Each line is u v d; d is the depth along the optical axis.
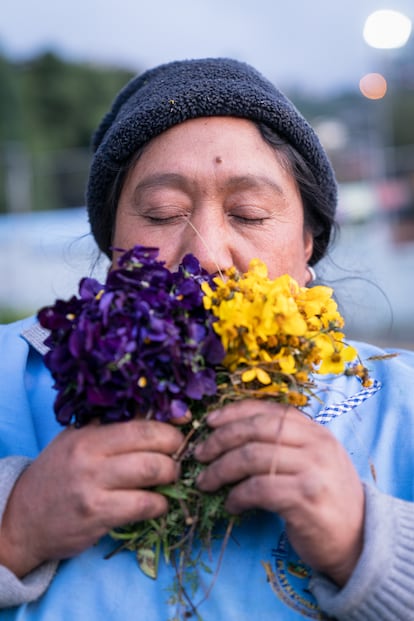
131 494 1.16
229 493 1.17
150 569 1.26
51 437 1.55
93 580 1.28
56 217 9.30
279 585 1.26
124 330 1.09
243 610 1.24
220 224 1.50
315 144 1.63
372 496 1.19
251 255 1.51
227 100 1.50
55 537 1.18
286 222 1.56
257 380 1.22
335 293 2.04
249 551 1.29
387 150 8.91
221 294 1.19
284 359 1.18
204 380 1.14
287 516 1.12
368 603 1.14
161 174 1.49
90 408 1.14
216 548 1.28
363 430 1.49
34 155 17.64
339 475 1.14
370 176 8.84
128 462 1.15
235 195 1.50
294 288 1.28
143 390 1.11
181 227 1.51
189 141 1.50
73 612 1.25
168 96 1.51
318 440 1.15
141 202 1.54
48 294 8.42
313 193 1.69
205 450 1.17
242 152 1.50
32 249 9.14
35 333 1.69
